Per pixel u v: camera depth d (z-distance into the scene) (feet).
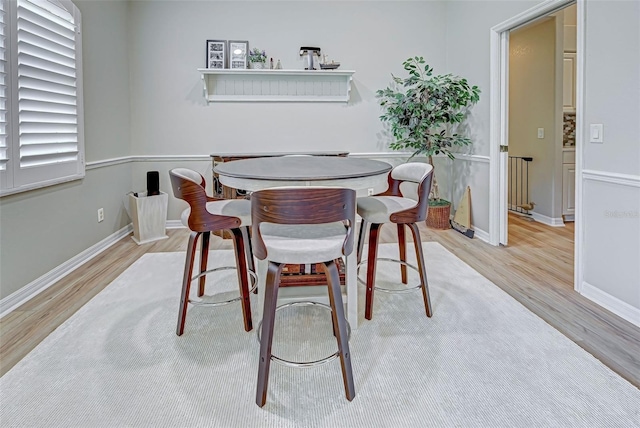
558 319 6.99
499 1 11.14
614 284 7.25
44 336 6.54
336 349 6.08
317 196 4.55
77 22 9.86
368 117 15.07
